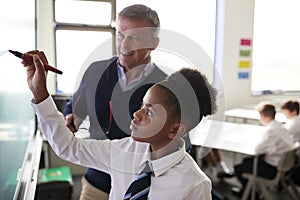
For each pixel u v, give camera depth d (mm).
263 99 4430
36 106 763
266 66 4414
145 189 714
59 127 786
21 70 1000
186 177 683
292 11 4371
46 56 788
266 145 2346
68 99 871
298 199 2684
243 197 2523
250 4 4105
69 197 2402
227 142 2531
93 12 2395
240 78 4223
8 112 800
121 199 789
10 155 827
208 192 683
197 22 2992
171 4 2646
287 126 2770
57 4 2609
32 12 1768
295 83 4621
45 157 2711
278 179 2395
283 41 4422
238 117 3305
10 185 806
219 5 3898
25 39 1251
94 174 1152
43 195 2322
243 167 2570
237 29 4090
